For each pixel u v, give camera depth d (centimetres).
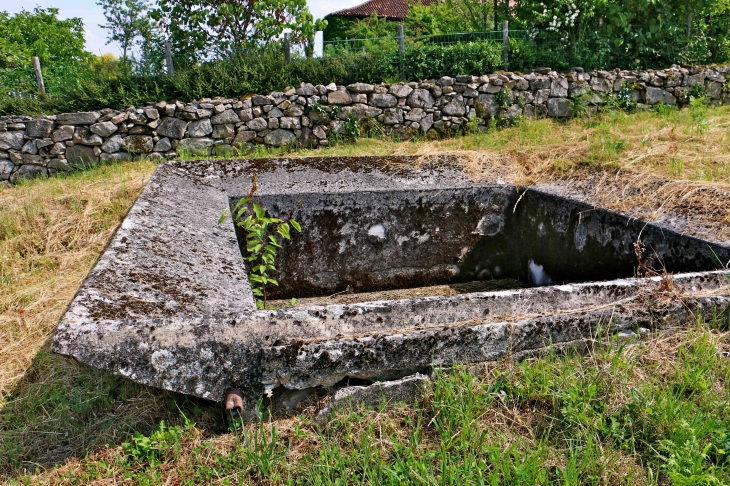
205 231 318
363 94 856
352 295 439
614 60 1000
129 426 213
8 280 422
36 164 789
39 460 210
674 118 735
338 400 204
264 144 841
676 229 316
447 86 873
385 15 2161
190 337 193
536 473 177
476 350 216
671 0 1027
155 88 848
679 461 176
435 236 451
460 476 177
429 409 208
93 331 184
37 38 1941
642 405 200
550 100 902
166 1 1049
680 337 234
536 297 229
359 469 186
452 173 468
